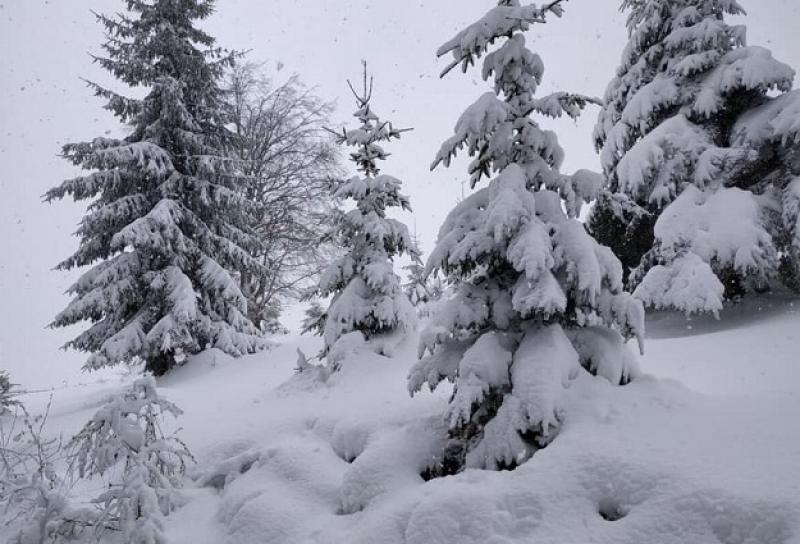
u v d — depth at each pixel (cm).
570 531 340
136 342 1197
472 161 579
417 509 382
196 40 1566
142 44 1470
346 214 1014
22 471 629
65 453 690
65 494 548
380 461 476
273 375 1115
